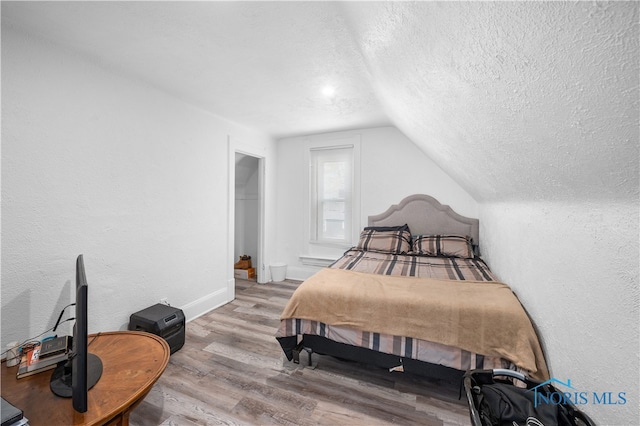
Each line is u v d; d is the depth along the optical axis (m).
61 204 1.70
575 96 0.55
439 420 1.42
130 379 1.15
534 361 1.25
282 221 4.16
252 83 2.18
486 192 2.11
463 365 1.40
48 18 1.42
